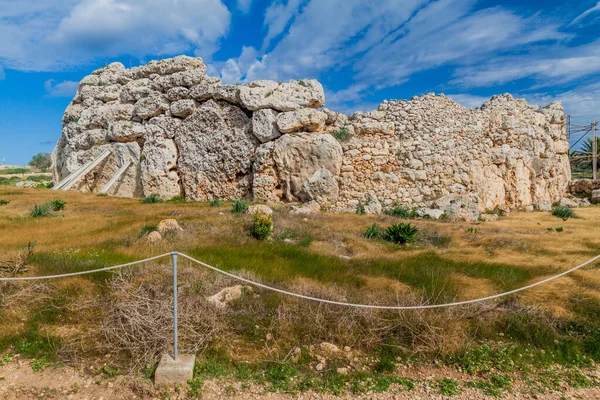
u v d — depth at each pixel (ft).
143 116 78.48
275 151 64.85
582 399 13.07
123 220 41.86
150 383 13.44
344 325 17.20
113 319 16.89
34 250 26.78
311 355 15.58
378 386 13.61
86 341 15.93
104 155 78.07
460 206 57.98
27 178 139.95
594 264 28.37
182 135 74.54
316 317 17.37
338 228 42.24
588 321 18.70
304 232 38.11
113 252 27.27
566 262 28.84
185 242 31.35
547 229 46.60
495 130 73.97
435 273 25.13
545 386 13.80
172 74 78.18
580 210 71.97
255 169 66.08
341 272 25.58
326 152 62.95
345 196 63.98
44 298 19.04
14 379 13.46
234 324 17.63
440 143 64.75
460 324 17.78
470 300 18.84
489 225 50.70
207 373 14.07
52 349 15.26
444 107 66.90
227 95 70.64
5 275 21.13
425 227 44.50
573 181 94.79
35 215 44.88
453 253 31.96
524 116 81.10
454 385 13.66
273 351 15.65
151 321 16.11
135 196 76.54
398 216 56.49
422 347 15.99
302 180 64.13
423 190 62.80
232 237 33.76
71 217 43.93
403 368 15.01
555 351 16.30
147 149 75.77
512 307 19.67
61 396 12.70
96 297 19.44
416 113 65.46
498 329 18.12
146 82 81.46
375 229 39.63
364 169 64.54
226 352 15.48
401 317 17.74
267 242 32.99
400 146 64.95
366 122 66.28
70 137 87.10
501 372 14.75
